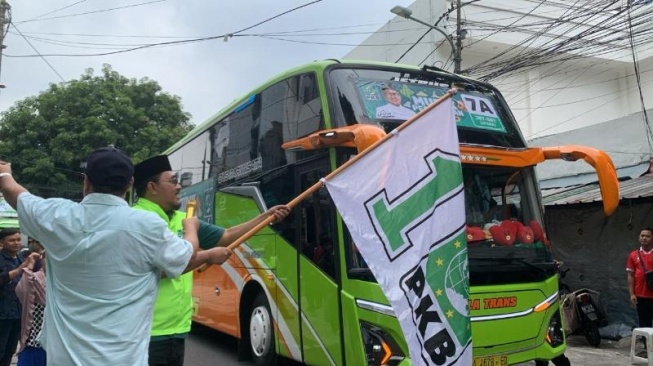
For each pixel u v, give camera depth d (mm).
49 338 2434
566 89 22359
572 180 12766
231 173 7656
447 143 3658
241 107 7602
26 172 20578
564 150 5816
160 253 2506
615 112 23016
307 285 5559
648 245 7801
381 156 3592
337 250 5113
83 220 2428
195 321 8789
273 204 6359
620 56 22203
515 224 5547
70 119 21250
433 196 3586
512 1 20719
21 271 5309
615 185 5578
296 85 6137
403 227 3520
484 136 5836
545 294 5477
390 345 4578
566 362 5711
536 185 5949
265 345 6461
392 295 3404
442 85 6016
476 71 17250
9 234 6305
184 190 9570
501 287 5184
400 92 5699
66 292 2412
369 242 3490
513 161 5695
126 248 2422
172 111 23594
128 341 2385
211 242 3371
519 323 5215
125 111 21828
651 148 11516
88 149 20672
